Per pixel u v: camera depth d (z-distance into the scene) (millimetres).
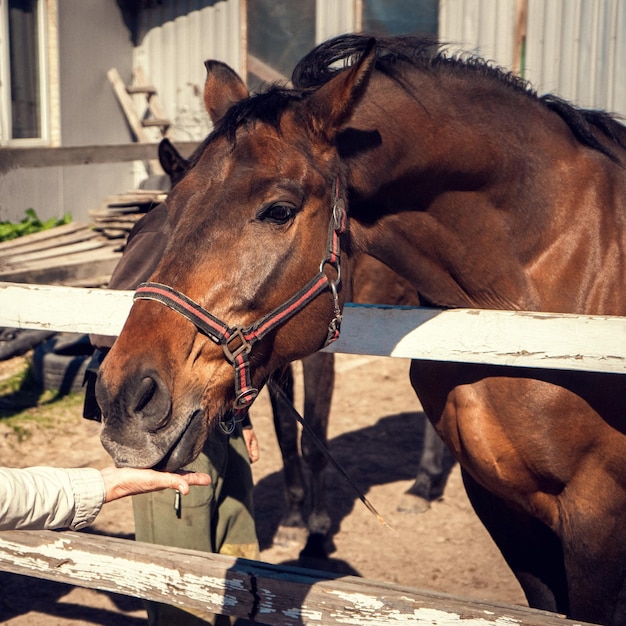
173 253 1715
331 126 1798
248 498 2633
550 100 2217
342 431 5184
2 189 8367
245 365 1745
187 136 9750
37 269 6340
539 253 2074
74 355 5656
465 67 2123
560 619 1754
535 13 7965
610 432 2014
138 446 1646
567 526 2111
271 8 9055
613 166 2148
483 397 2109
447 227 2049
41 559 2197
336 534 3885
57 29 8859
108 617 3191
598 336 1817
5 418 5094
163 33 9664
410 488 4180
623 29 7652
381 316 2023
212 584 2020
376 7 8570
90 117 9406
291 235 1755
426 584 3430
